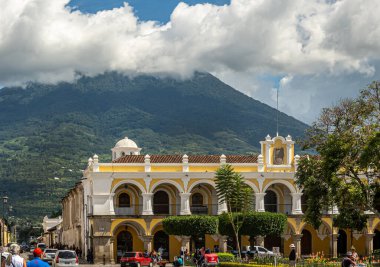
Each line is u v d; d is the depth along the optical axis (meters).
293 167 87.75
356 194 58.88
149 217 83.50
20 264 26.88
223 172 79.56
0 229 126.75
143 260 72.31
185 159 85.81
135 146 100.69
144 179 84.25
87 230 89.31
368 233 87.00
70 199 112.31
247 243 86.94
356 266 44.16
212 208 88.19
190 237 83.69
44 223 183.50
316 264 53.38
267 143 88.06
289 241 87.81
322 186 63.09
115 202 86.25
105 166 84.00
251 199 81.00
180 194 85.00
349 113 65.94
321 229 88.88
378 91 63.78
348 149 58.53
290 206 89.06
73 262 58.56
